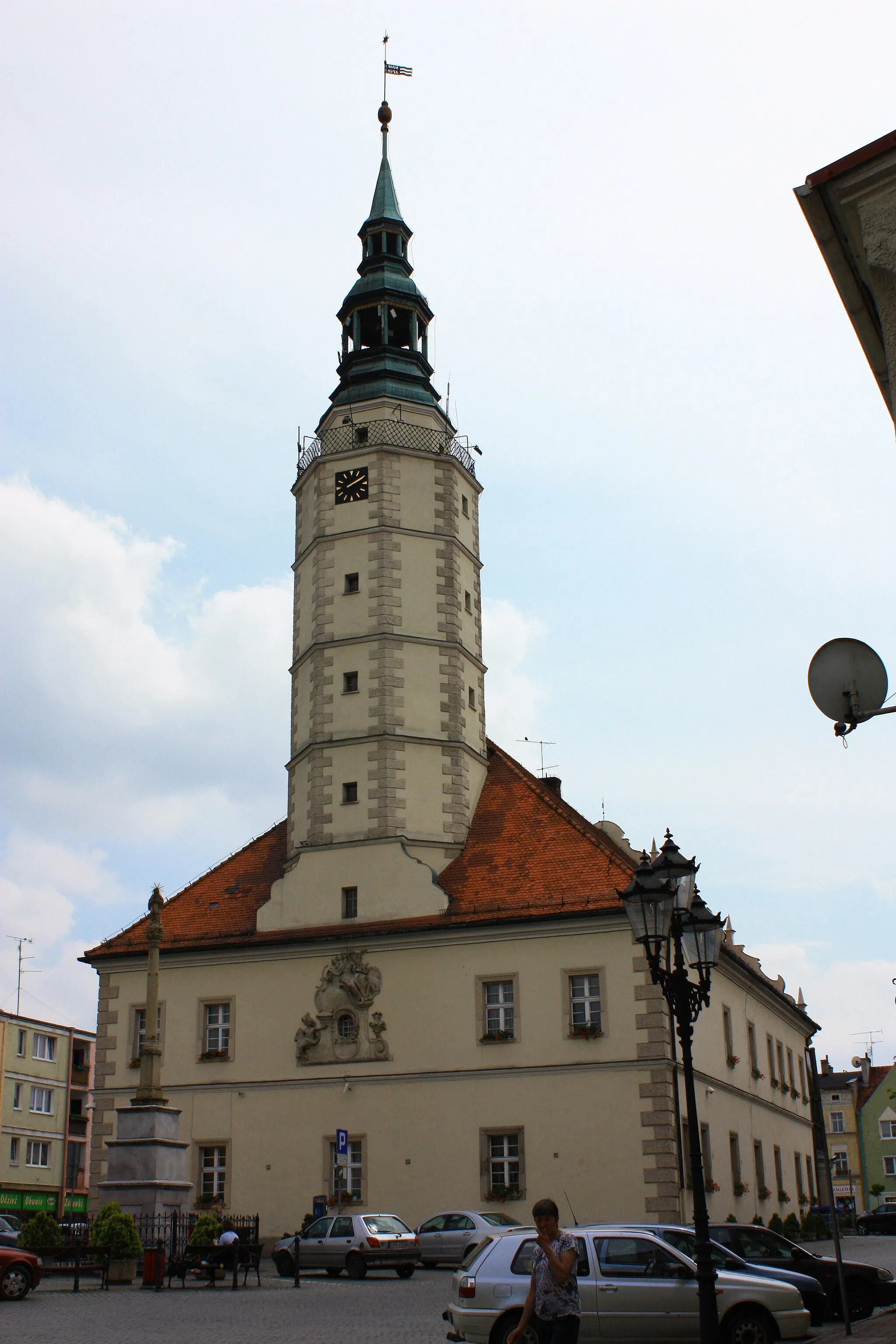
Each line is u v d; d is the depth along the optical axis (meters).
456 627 47.28
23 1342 19.22
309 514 49.06
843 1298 19.86
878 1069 106.31
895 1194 99.94
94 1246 29.84
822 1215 53.38
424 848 44.03
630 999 39.44
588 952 40.28
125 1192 32.72
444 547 47.88
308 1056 42.25
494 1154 39.69
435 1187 39.81
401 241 52.72
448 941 41.75
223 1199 41.84
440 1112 40.44
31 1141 75.88
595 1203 38.19
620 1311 18.23
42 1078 77.56
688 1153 38.94
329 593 47.19
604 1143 38.59
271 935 44.09
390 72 55.25
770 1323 18.47
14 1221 40.41
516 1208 38.78
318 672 46.44
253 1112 42.41
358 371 50.16
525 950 40.91
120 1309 24.23
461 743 45.88
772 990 55.25
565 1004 40.03
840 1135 103.06
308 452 50.31
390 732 44.91
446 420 50.25
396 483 47.75
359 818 44.38
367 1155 40.75
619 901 40.28
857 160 11.29
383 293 50.91
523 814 45.34
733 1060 47.62
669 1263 18.56
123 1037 44.75
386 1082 41.19
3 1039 74.25
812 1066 25.81
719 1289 18.66
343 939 42.78
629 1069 38.91
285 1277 33.59
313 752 45.62
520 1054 40.03
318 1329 20.95
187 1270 29.95
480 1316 17.84
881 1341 18.09
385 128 54.81
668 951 18.08
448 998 41.28
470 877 43.50
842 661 11.61
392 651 45.84
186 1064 43.56
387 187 53.41
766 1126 52.12
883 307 11.36
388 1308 24.67
